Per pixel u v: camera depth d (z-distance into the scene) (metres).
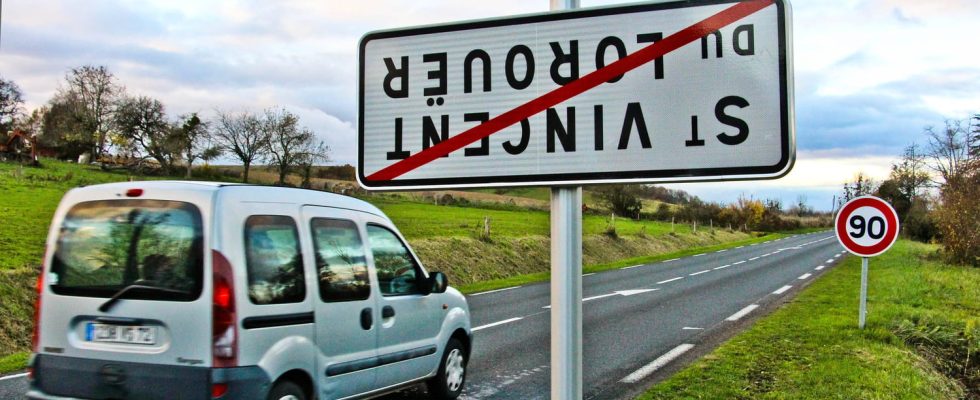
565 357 1.87
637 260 31.81
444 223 32.62
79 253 5.00
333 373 5.40
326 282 5.43
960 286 17.28
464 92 1.93
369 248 6.04
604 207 59.19
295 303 5.08
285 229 5.17
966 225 24.72
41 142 51.53
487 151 1.90
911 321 10.67
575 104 1.85
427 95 1.96
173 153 44.97
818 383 6.72
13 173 33.47
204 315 4.61
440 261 22.73
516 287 18.97
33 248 15.56
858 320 10.62
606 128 1.83
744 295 15.97
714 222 71.44
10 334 10.13
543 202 50.53
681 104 1.78
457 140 1.93
